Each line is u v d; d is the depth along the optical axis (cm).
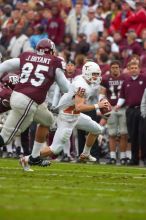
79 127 2720
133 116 3494
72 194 1953
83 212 1617
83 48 4144
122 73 3581
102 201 1822
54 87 3538
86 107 2516
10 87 2781
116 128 3578
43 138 2558
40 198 1841
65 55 4069
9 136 2458
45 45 2495
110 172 2822
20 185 2120
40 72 2462
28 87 2452
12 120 2452
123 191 2061
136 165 3500
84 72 2559
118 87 3562
